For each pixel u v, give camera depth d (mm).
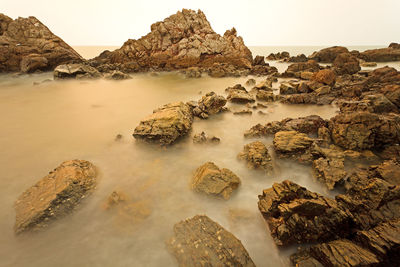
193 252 4516
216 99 14148
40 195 5805
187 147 9672
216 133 11266
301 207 4879
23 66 30547
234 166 8156
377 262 3832
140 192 6746
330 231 4801
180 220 5680
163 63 39375
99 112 14953
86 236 5180
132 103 17422
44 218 5273
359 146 8547
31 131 11453
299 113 14219
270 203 5461
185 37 40875
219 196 6340
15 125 12273
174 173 7820
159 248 4906
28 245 4906
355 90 16438
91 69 30344
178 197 6547
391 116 10352
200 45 39344
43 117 13703
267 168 7582
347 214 4930
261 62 43031
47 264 4523
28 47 32875
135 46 39438
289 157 8297
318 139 9305
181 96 19922
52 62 33750
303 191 5500
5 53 30641
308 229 4781
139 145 9781
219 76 31547
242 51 42000
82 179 6559
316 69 31703
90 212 5871
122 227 5449
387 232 4316
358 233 4512
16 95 19312
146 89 23016
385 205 5172
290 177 7445
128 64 36062
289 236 4793
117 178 7449
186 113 12000
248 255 4355
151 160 8680
